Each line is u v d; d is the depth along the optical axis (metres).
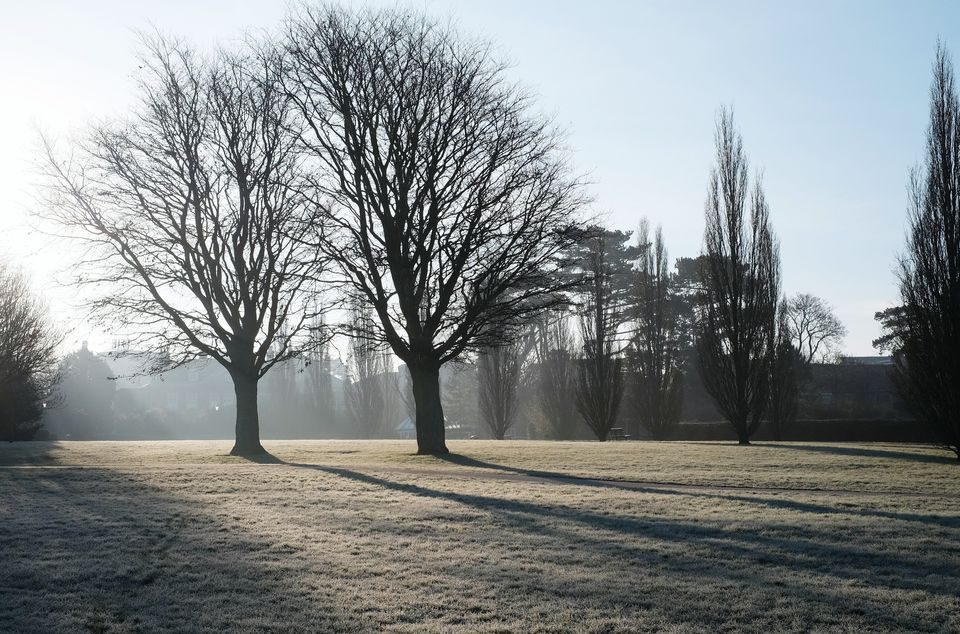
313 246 33.31
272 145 33.97
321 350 36.97
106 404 92.56
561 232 32.72
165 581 11.80
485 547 14.19
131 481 21.97
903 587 12.01
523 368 82.38
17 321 42.47
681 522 16.52
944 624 10.35
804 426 59.94
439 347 34.16
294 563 12.84
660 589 11.74
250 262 34.75
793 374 58.16
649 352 59.59
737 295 44.62
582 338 56.19
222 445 41.59
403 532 15.34
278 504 18.23
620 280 69.62
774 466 28.36
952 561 13.42
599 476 25.33
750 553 13.88
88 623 10.04
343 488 21.11
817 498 20.45
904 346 33.88
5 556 12.98
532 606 10.96
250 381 35.16
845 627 10.26
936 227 32.34
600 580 12.16
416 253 33.16
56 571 12.15
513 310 33.31
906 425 57.19
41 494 19.47
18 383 50.38
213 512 17.00
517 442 42.97
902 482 24.17
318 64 33.06
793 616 10.63
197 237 34.16
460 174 33.25
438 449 34.28
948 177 32.31
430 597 11.28
